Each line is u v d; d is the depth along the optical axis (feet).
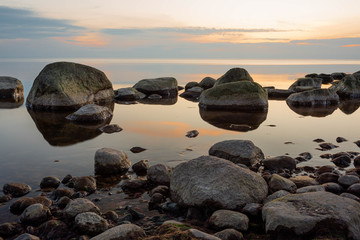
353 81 86.89
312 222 15.61
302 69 244.42
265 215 17.44
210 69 236.63
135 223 19.34
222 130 44.86
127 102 75.10
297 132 43.88
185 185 21.59
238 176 21.30
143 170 28.94
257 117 55.26
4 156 32.73
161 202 22.39
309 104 70.59
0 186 25.03
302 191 21.70
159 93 90.84
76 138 40.22
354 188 22.50
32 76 143.13
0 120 51.21
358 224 16.05
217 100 64.80
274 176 23.75
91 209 19.60
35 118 53.01
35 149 35.37
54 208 20.94
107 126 45.11
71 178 26.50
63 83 62.80
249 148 30.48
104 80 73.31
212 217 18.52
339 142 38.63
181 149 35.22
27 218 19.26
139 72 185.16
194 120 52.31
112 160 28.17
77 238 17.46
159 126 47.44
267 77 155.84
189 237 14.87
